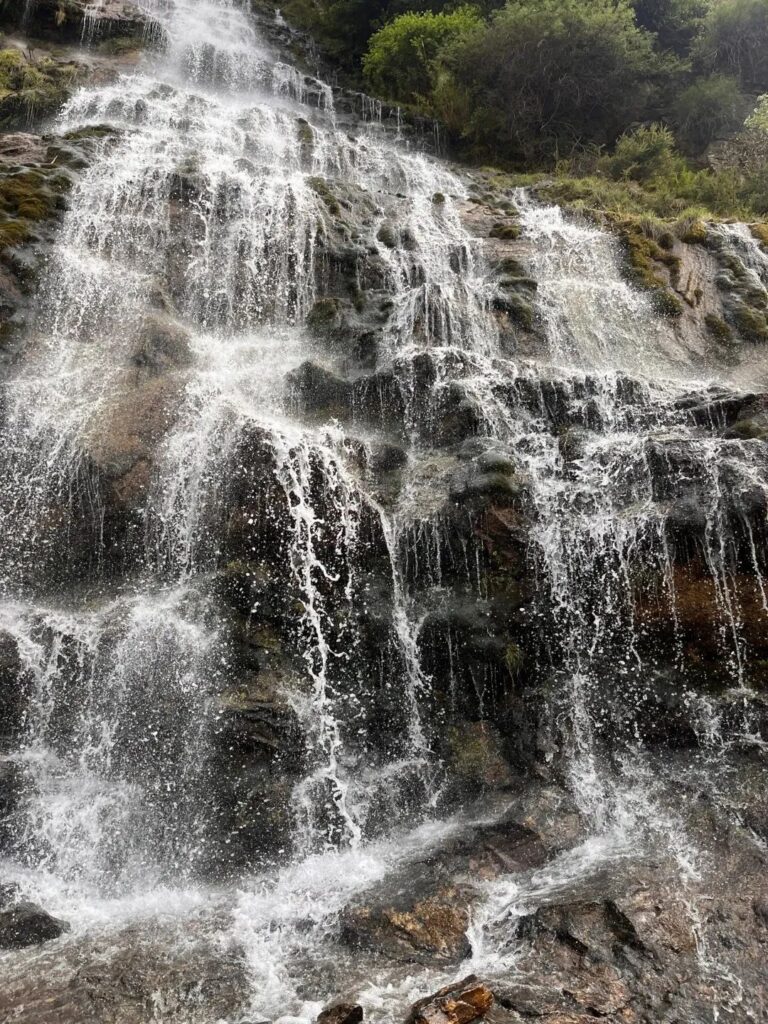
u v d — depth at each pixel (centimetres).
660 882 456
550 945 416
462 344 876
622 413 761
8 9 1634
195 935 455
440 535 632
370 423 773
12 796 542
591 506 633
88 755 567
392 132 1628
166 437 694
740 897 448
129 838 539
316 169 1346
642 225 1108
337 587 629
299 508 643
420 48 1692
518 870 487
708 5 1727
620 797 543
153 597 627
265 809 541
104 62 1625
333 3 2028
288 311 938
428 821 565
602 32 1482
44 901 497
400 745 598
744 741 560
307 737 575
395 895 468
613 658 601
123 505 655
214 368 812
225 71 1716
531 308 925
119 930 464
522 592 614
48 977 414
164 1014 386
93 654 585
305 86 1758
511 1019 369
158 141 1198
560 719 582
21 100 1323
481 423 738
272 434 668
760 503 580
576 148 1597
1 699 571
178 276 926
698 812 519
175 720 571
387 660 615
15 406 708
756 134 1536
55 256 865
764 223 1220
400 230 1052
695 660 589
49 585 639
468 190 1392
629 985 392
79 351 789
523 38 1511
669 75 1602
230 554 640
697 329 966
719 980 398
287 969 423
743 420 702
